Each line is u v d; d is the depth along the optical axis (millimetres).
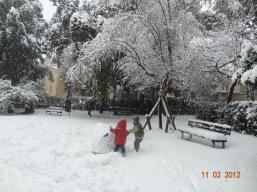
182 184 7699
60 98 35594
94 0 24641
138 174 8453
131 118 22234
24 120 18500
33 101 24469
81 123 18125
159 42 16000
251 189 7453
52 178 8258
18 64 27469
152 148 11375
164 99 16203
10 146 11531
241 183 7844
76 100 31953
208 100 28828
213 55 20922
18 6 29031
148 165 9203
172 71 16031
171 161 9602
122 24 15758
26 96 23750
